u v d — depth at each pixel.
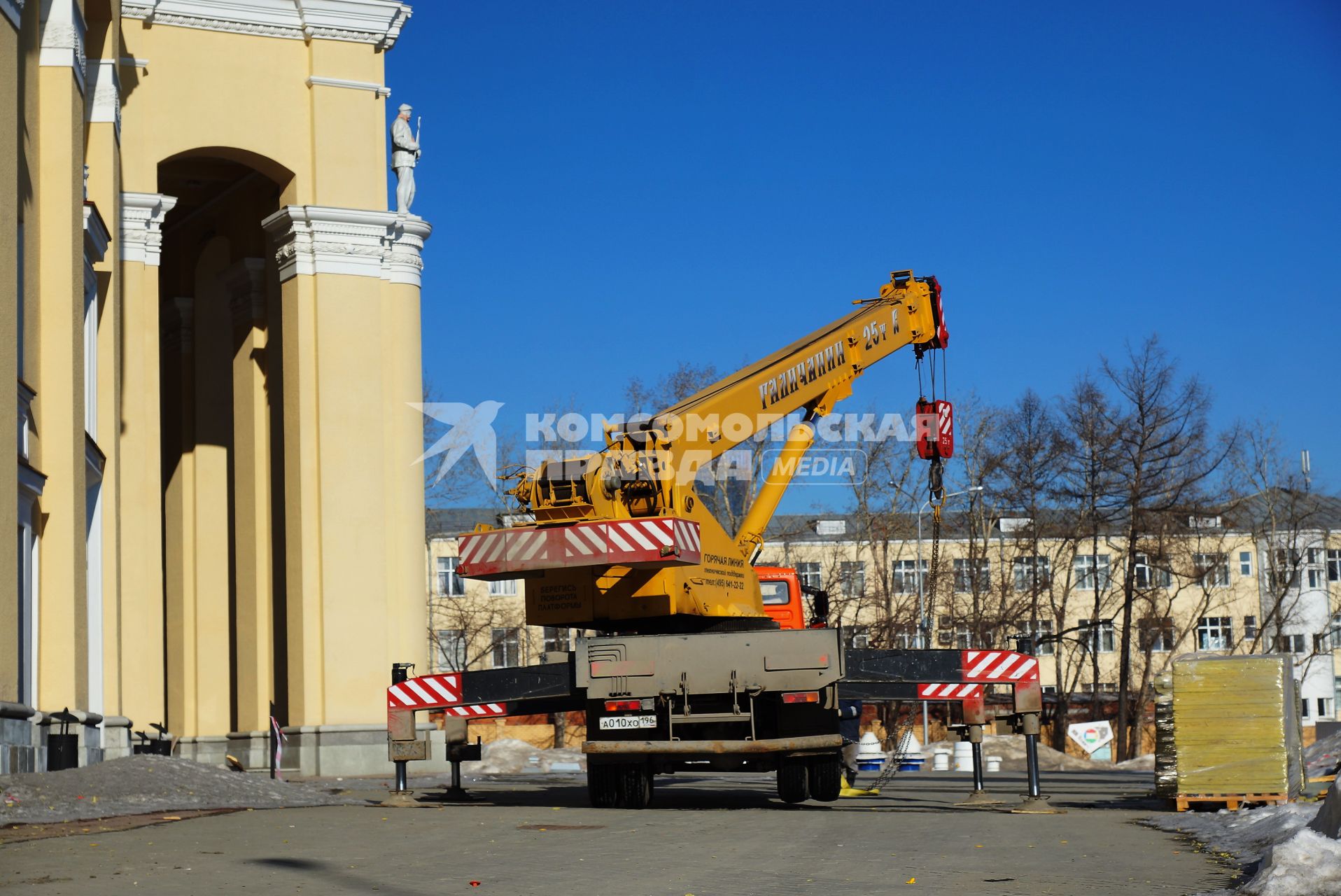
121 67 27.22
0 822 13.23
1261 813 12.80
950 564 63.34
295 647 27.81
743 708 15.79
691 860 10.48
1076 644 60.31
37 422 18.92
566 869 9.95
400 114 29.23
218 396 32.91
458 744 17.45
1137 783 26.70
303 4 28.52
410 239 29.05
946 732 54.09
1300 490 61.50
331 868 10.05
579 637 16.08
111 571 22.27
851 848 11.29
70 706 18.75
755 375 17.98
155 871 9.88
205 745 31.50
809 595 20.95
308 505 27.84
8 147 16.67
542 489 16.11
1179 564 54.38
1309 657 61.41
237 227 31.75
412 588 28.50
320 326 28.09
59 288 19.19
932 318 20.52
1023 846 11.48
